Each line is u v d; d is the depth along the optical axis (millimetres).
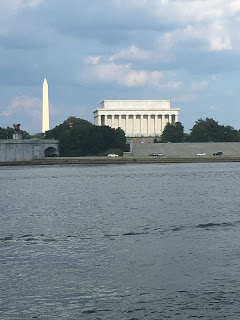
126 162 196125
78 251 45406
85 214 67438
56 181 120625
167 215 65125
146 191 96125
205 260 41594
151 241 48906
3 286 36312
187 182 113750
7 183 116500
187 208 71625
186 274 38188
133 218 63062
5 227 58000
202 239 49312
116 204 77312
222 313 31609
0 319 31266
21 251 45625
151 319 31047
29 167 181125
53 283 36781
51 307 32812
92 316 31547
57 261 42156
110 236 51688
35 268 40250
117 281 37031
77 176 135250
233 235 51062
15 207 75438
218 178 123750
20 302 33562
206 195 88375
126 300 33688
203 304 32844
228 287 35438
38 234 53406
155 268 39750
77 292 35125
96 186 106938
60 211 70625
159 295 34344
